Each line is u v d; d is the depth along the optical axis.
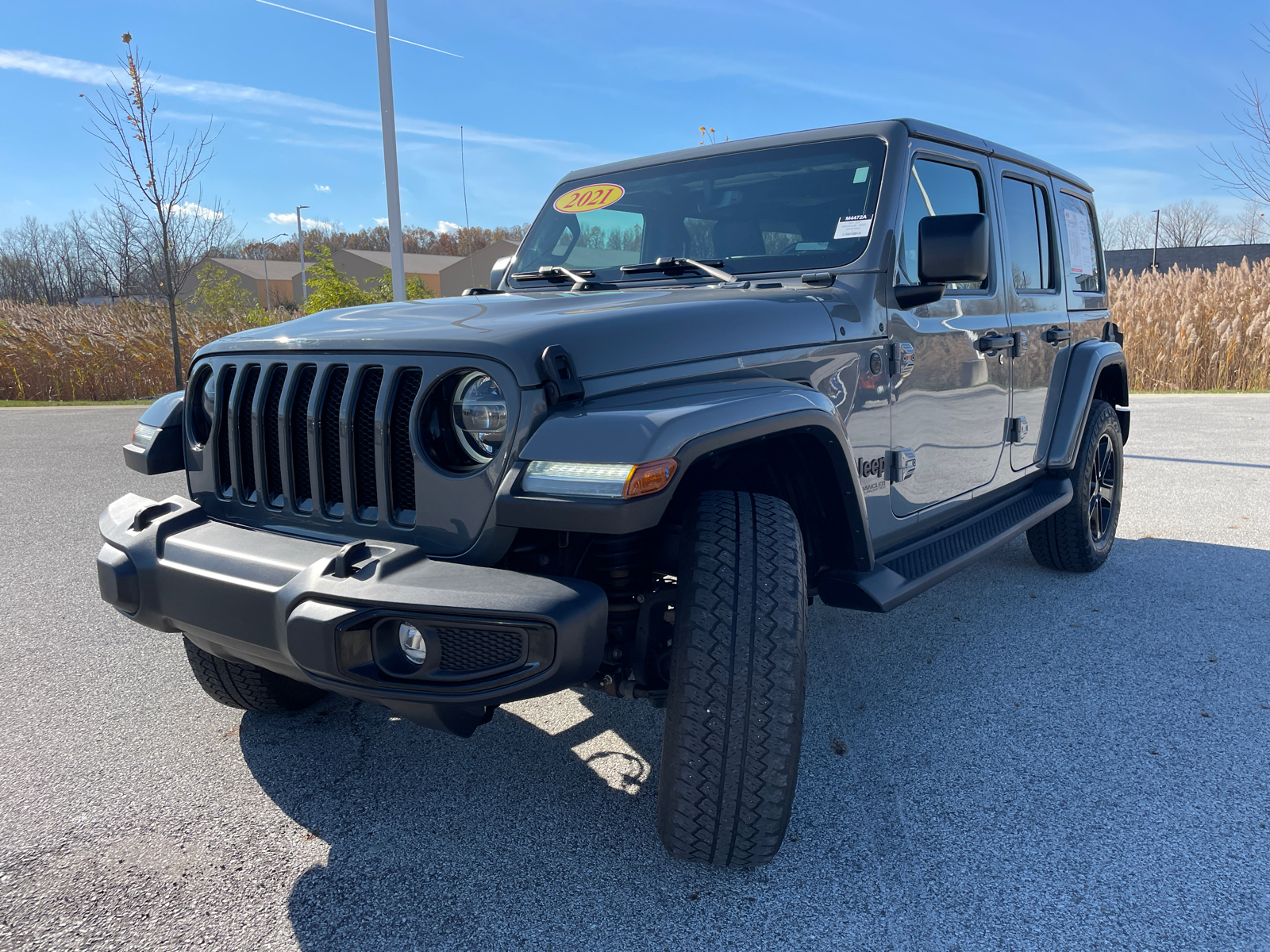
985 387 3.46
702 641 1.90
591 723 2.94
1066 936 1.84
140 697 3.15
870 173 2.92
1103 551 4.55
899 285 2.84
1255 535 5.26
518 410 1.86
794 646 1.91
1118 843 2.18
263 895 2.03
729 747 1.89
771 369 2.32
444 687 1.77
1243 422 10.18
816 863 2.11
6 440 10.11
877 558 2.88
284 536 2.15
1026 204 3.95
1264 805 2.34
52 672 3.38
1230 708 2.96
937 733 2.81
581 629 1.73
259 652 1.98
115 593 2.20
